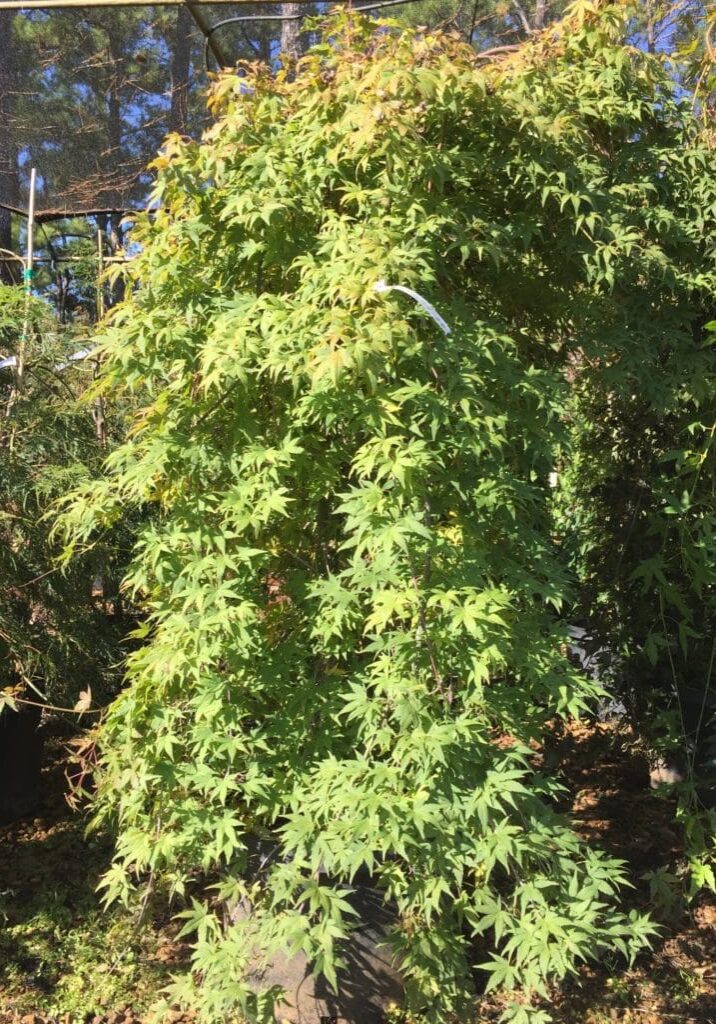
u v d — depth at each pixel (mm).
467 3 9008
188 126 11523
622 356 2730
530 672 2291
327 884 2461
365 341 2064
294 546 2557
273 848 2521
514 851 2199
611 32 2709
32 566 3344
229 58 11727
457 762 2170
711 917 3115
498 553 2412
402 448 2195
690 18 4242
